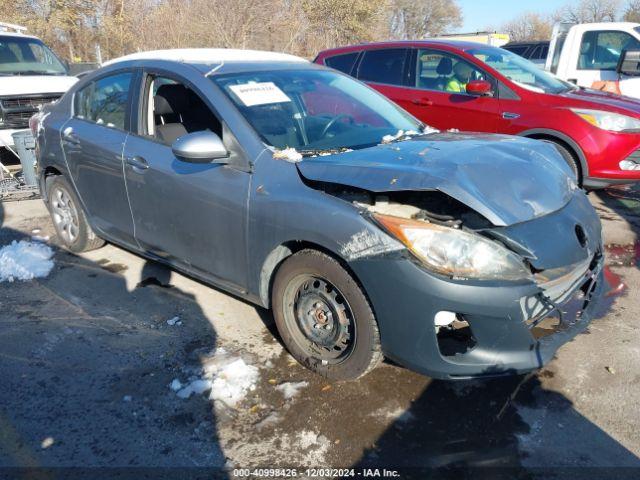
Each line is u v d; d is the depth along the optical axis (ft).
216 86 11.27
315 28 83.97
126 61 13.69
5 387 9.89
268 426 8.88
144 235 12.84
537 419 8.97
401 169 9.00
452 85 21.58
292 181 9.69
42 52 31.42
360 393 9.60
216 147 10.16
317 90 12.64
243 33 69.97
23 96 25.85
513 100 20.04
